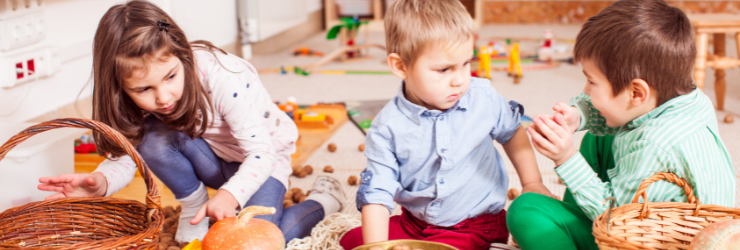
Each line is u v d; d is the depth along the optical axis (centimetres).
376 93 256
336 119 207
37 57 166
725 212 76
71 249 70
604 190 84
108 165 104
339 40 432
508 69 303
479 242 94
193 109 94
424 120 92
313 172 157
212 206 91
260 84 113
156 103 89
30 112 168
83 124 80
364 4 493
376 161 94
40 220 90
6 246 72
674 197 83
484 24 510
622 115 86
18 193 111
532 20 507
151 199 83
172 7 242
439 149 92
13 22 157
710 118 85
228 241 77
